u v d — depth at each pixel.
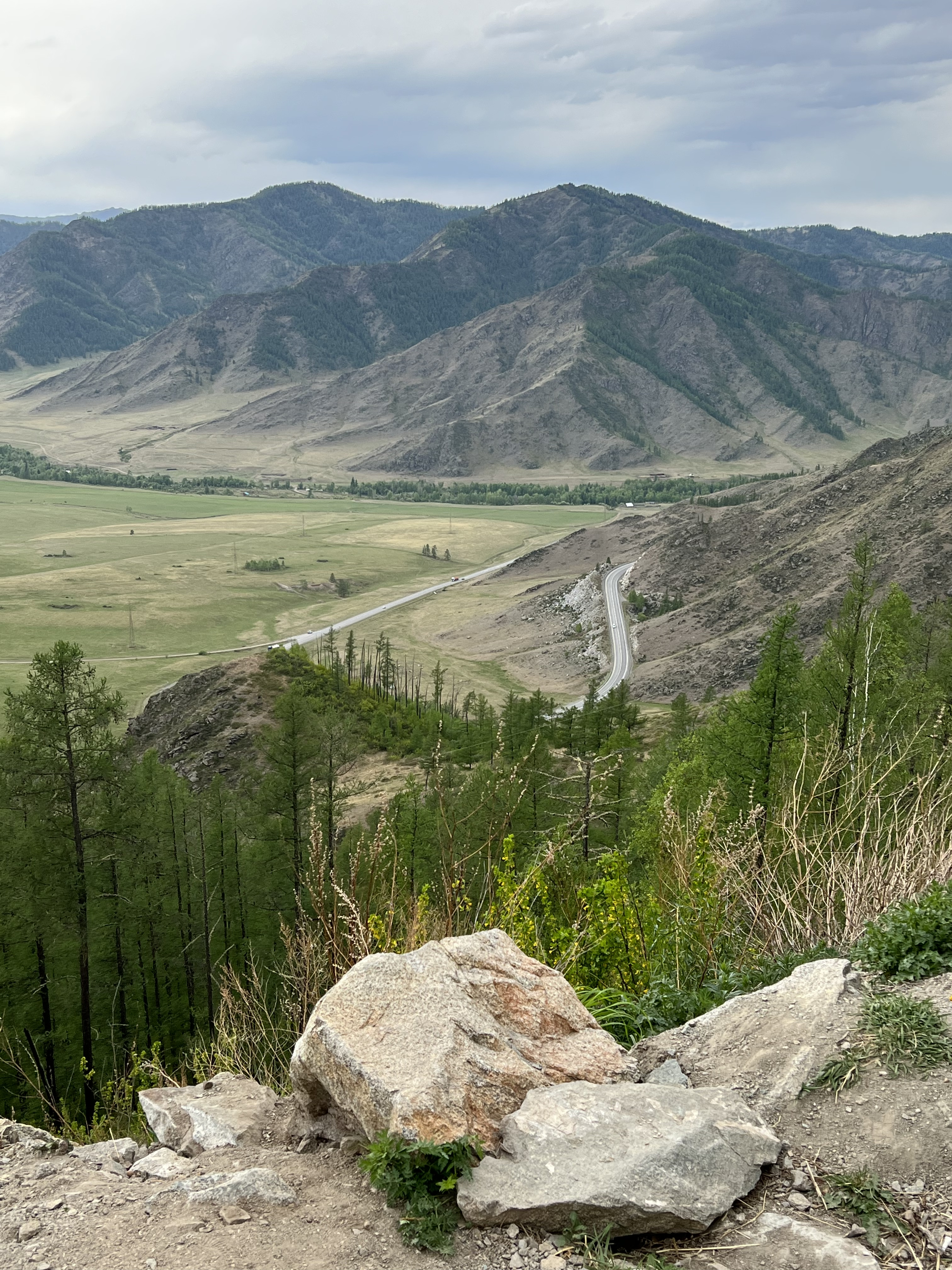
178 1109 6.10
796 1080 5.37
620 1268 4.19
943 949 6.30
